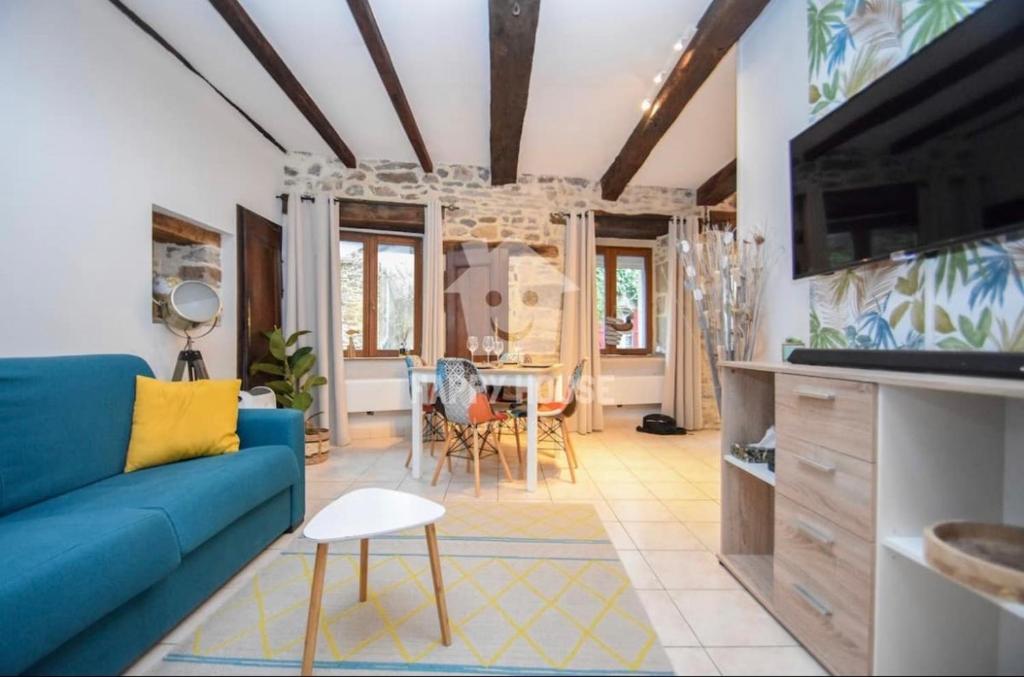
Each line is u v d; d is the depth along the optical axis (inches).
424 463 132.6
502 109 120.4
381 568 69.8
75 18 79.2
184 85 108.3
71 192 78.5
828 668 46.6
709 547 77.4
